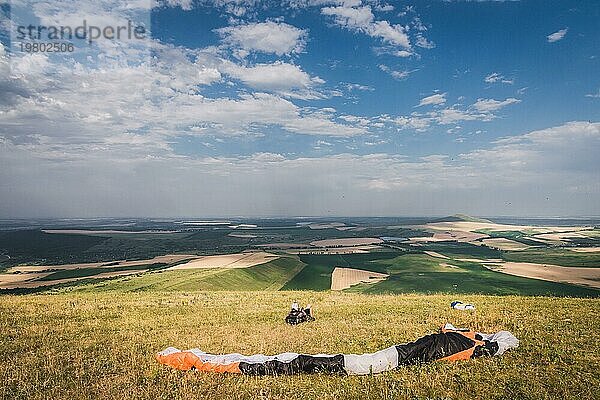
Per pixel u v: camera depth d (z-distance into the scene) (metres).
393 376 11.94
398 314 21.02
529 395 10.48
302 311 20.20
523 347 14.10
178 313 22.28
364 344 15.17
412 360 12.90
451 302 24.61
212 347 14.92
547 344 14.34
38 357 14.05
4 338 16.62
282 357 12.93
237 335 16.81
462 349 13.34
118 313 22.25
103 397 10.69
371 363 12.53
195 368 12.83
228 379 11.94
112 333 17.48
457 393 10.70
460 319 19.02
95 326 18.83
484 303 23.94
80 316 21.36
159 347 15.09
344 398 10.59
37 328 18.38
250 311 22.80
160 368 12.72
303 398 10.58
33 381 11.76
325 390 11.08
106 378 12.01
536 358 13.06
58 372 12.50
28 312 22.48
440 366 12.55
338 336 16.41
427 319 19.33
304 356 12.91
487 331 16.69
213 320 20.23
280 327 18.48
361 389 11.09
